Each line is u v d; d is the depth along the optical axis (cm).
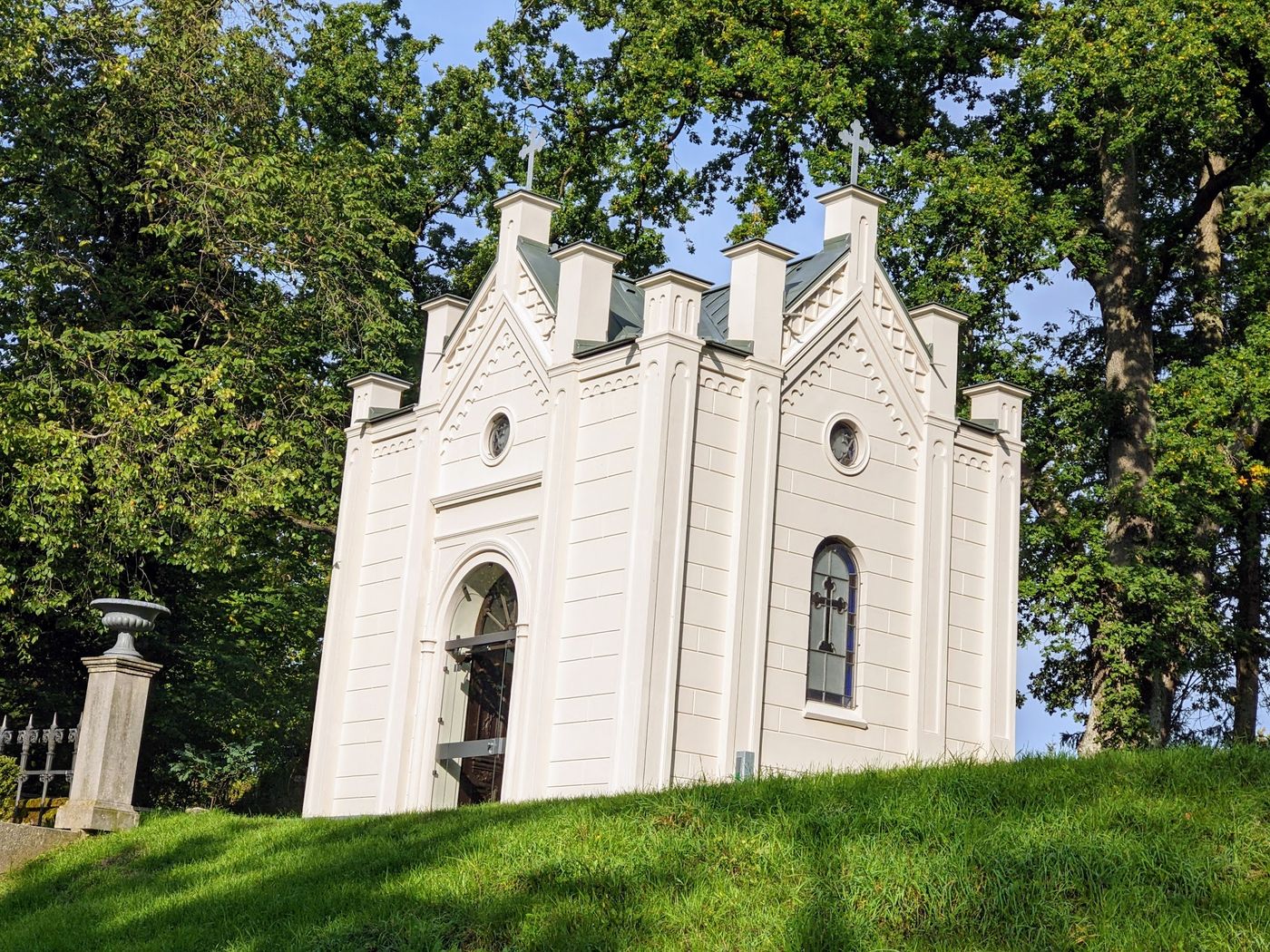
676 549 2025
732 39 3294
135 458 2772
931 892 1164
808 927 1141
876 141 3525
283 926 1328
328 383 3316
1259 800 1221
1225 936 1041
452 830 1527
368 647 2497
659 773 1948
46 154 2903
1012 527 2486
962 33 3384
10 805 2020
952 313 2477
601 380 2170
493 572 2353
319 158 3322
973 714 2364
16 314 2922
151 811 2041
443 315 2550
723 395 2134
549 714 2088
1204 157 3309
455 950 1205
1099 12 2927
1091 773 1330
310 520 3241
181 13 3045
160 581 3094
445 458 2462
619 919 1211
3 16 2772
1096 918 1095
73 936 1424
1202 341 3350
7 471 2720
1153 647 2922
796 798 1388
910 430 2378
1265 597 3556
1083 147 3259
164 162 2891
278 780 3522
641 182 3488
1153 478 2941
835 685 2202
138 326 3009
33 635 2750
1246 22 2798
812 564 2195
